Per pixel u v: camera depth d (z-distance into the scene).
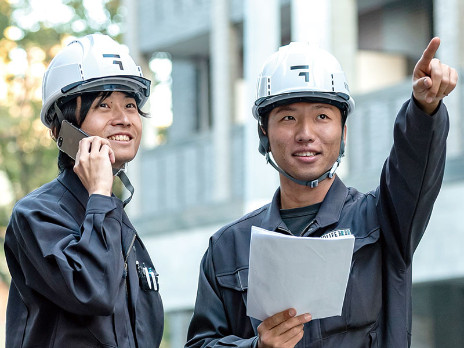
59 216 4.98
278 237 4.51
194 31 17.78
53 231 4.91
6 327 5.08
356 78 14.47
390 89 13.66
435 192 4.93
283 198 5.25
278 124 5.11
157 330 5.17
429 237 12.27
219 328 5.25
